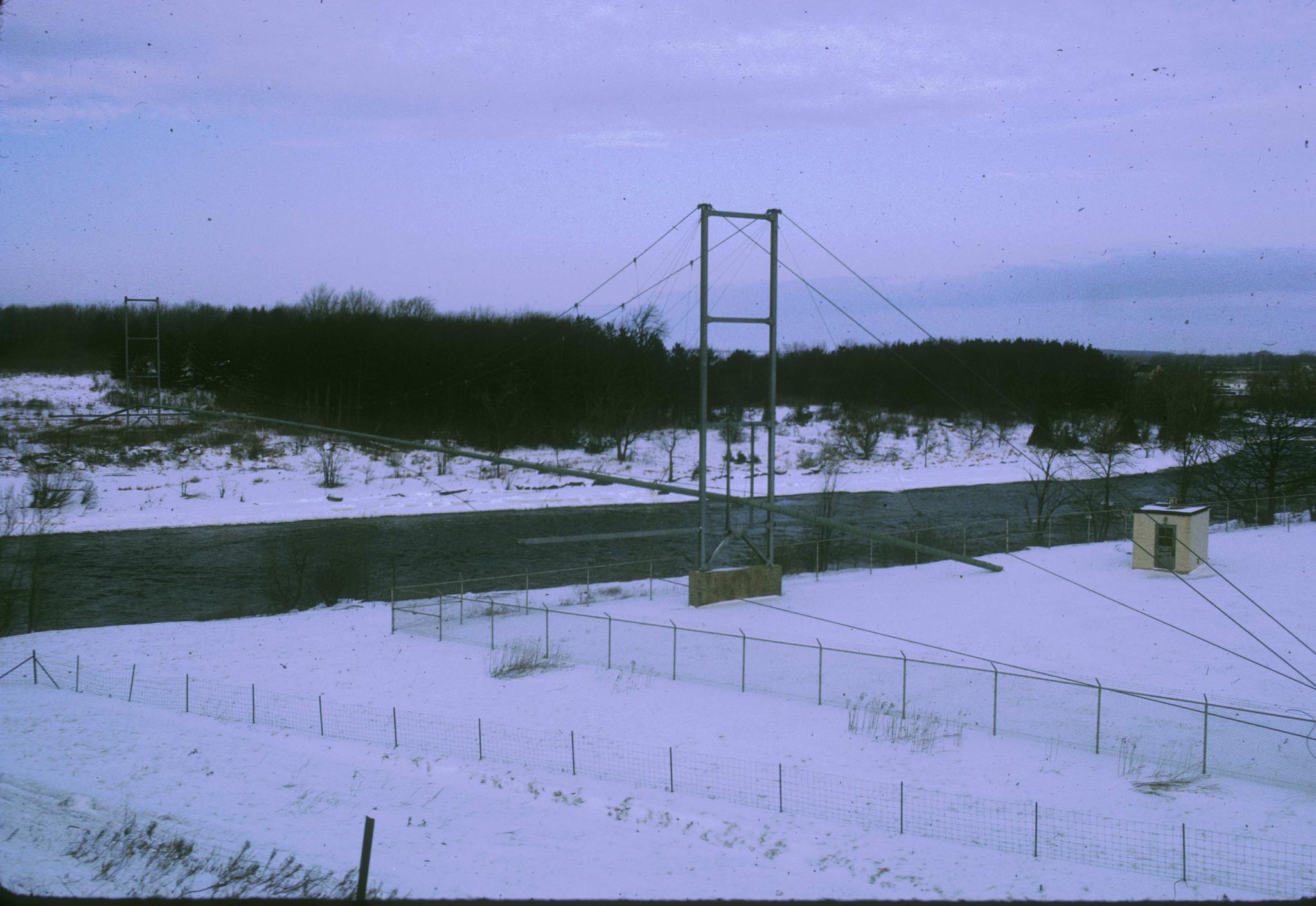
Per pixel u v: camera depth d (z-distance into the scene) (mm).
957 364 125062
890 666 31500
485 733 25859
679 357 114812
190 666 32562
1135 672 30328
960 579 44844
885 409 125875
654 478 91125
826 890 16875
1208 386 82062
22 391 108125
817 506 78312
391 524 70938
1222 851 18422
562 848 18891
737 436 107812
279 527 68500
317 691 29688
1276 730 22969
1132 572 44094
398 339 111562
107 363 122562
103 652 34500
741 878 17422
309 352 108812
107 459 81312
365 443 96188
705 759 23766
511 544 63625
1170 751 23922
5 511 56062
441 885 16562
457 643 35219
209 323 125812
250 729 26297
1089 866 17969
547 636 33406
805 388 134125
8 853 16859
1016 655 32625
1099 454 82438
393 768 23391
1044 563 47562
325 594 46344
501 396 101250
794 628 36500
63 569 53594
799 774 22812
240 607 45562
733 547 62531
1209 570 43188
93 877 15922
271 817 20016
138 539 62656
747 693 29062
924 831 19625
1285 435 59781
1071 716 26453
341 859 17656
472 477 87438
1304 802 20828
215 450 88188
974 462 100500
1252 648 32531
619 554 60750
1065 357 122125
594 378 103812
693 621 37750
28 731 25547
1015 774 22625
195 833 18625
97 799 20484
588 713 27469
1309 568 42969
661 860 18312
